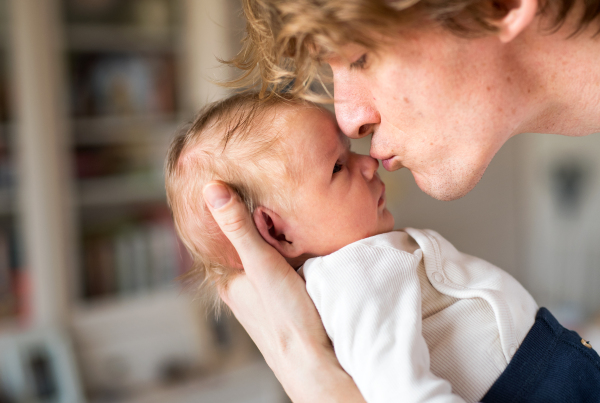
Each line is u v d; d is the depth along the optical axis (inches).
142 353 81.4
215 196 27.8
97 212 78.5
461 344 28.0
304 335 27.8
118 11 76.6
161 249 82.5
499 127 23.6
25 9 68.6
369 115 25.3
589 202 119.3
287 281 28.5
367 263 28.1
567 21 21.6
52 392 74.3
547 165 123.2
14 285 73.1
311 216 29.9
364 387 25.1
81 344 77.5
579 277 122.3
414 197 107.0
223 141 30.8
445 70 22.1
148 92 80.5
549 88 23.3
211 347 85.4
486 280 30.1
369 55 22.6
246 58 29.9
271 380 83.7
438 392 24.0
